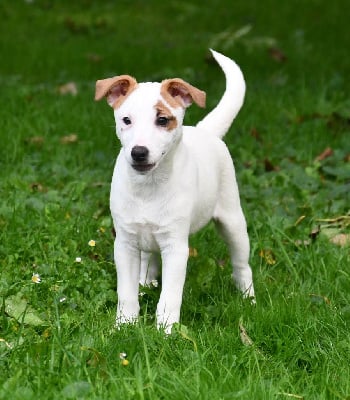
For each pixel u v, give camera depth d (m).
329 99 10.05
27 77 10.77
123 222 5.21
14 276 5.71
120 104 4.99
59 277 5.73
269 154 8.30
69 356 4.69
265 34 13.47
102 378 4.54
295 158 8.24
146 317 5.39
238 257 5.88
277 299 5.70
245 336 5.12
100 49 12.22
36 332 5.11
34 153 8.05
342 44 12.75
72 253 6.05
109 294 5.66
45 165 7.78
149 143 4.79
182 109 5.03
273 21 14.39
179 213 5.16
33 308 5.41
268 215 6.92
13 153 7.95
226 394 4.38
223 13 15.06
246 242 5.86
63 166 7.69
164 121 4.90
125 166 5.16
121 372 4.59
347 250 6.39
